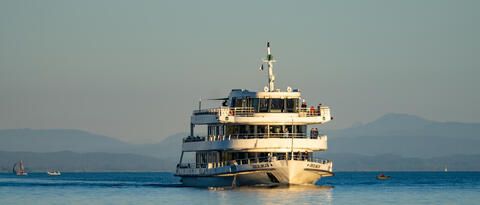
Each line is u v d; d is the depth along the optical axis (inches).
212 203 5359.3
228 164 6195.9
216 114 6195.9
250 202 5374.0
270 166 5930.1
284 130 6127.0
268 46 6417.3
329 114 6161.4
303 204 5285.4
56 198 6245.1
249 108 6122.1
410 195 6727.4
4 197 6417.3
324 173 6092.5
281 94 6136.8
